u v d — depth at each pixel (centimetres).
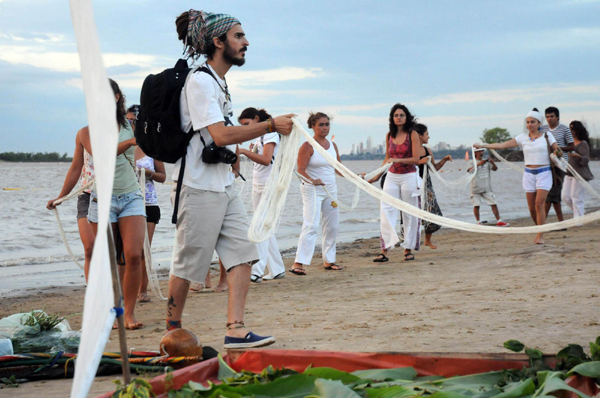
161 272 950
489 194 1381
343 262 959
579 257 767
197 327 491
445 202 2600
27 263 1100
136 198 488
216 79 375
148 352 348
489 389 240
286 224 1741
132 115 523
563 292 550
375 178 891
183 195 374
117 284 223
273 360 289
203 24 373
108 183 168
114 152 170
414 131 869
